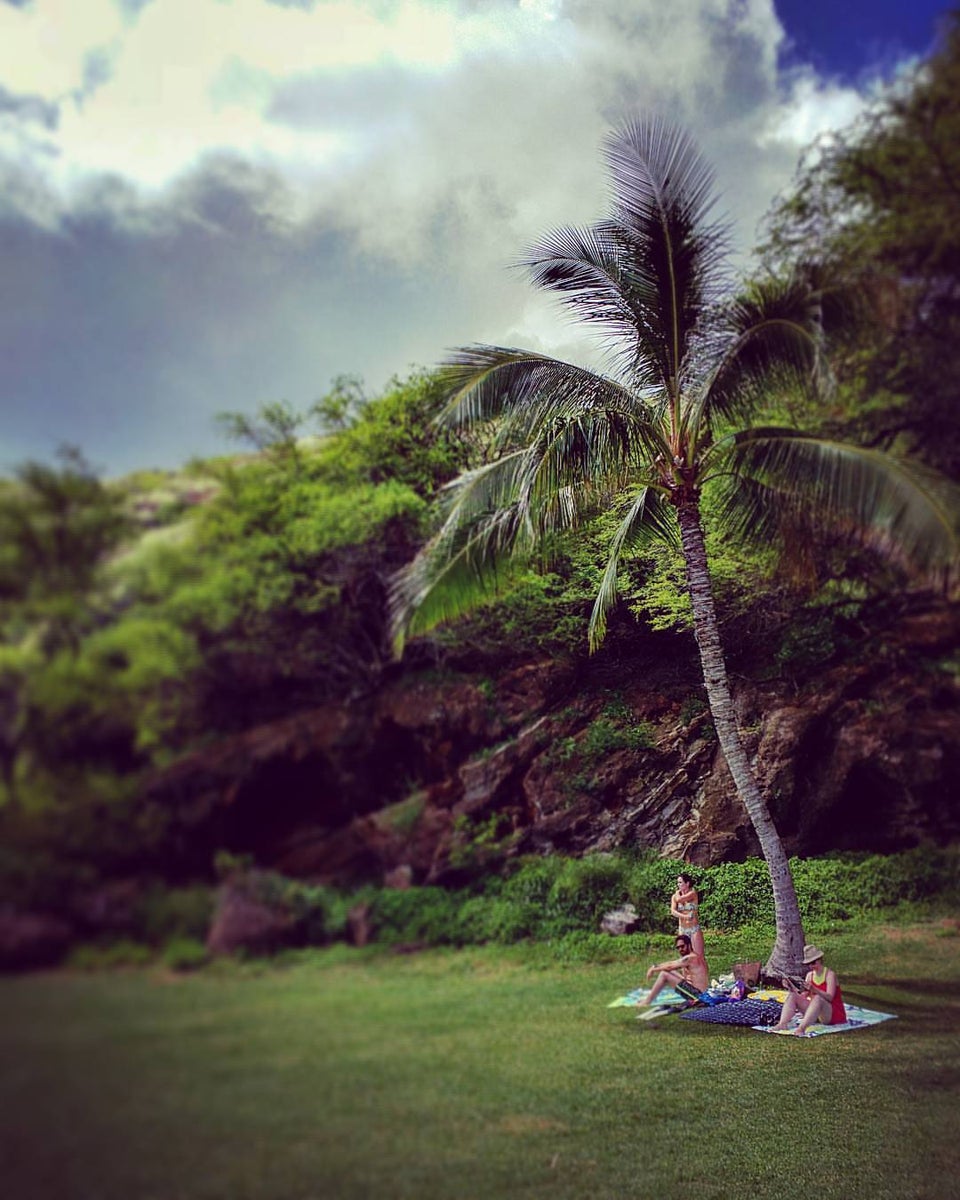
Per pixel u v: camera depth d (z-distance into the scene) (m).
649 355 8.14
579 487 7.78
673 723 8.96
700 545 8.16
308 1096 6.09
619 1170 6.78
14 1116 5.00
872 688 9.80
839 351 9.63
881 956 8.67
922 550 7.79
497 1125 6.62
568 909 8.10
